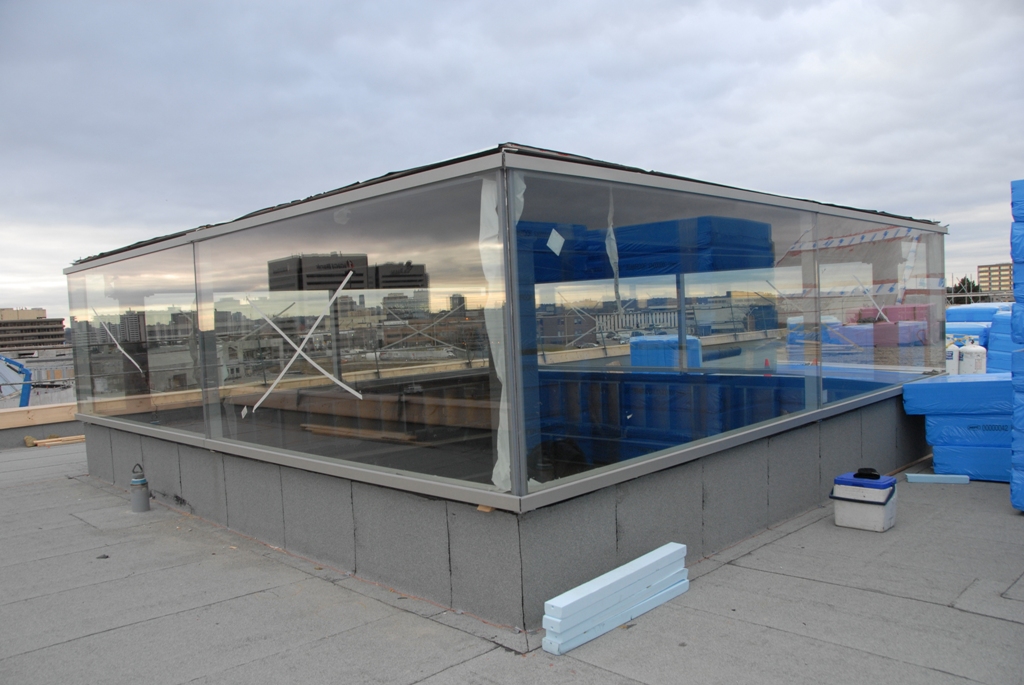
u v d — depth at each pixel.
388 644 4.11
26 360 15.42
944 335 9.69
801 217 6.82
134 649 4.21
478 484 4.34
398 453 4.87
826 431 7.09
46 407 13.30
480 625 4.29
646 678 3.60
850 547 5.62
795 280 6.75
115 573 5.60
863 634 4.04
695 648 3.93
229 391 6.63
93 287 9.12
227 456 6.66
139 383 8.20
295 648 4.12
